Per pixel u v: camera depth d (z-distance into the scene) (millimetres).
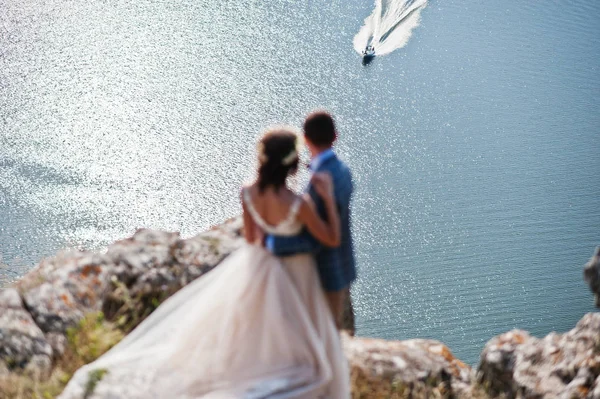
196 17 95750
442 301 57844
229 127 78812
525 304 56906
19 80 81375
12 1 92875
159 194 68938
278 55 90875
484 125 83625
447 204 70438
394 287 58719
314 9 97875
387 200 71125
